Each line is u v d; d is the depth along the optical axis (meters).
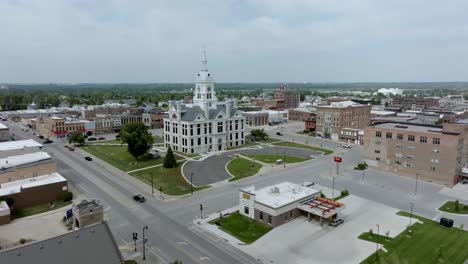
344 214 69.69
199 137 130.12
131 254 53.09
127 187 87.69
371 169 106.25
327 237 59.22
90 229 39.97
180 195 81.62
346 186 89.00
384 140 103.31
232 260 51.53
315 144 152.00
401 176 99.12
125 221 65.88
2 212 65.00
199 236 59.66
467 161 99.56
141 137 114.31
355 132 154.62
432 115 170.38
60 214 70.44
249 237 59.34
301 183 91.06
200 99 139.12
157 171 102.44
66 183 79.88
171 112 135.12
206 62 139.75
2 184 77.25
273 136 174.75
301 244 56.69
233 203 76.25
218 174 99.94
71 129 169.88
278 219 63.38
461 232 61.28
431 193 84.00
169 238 58.75
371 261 51.12
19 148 102.75
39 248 36.38
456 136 87.88
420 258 52.09
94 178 95.62
